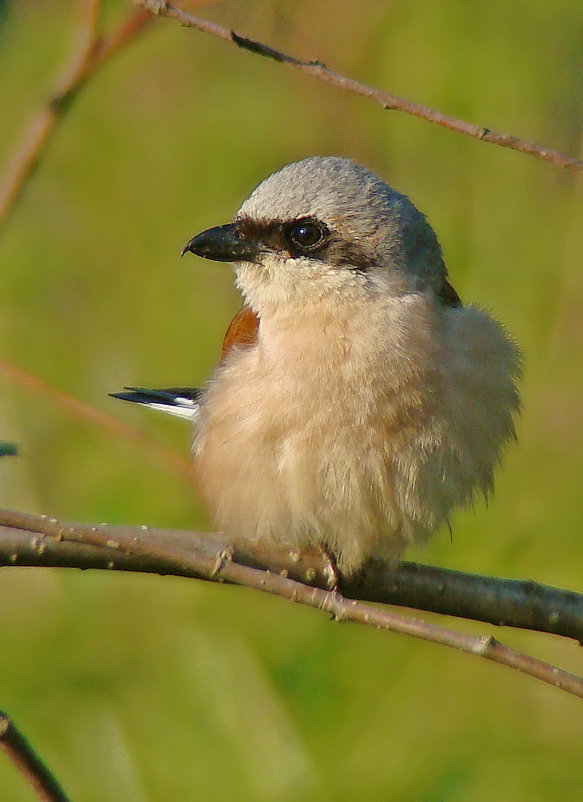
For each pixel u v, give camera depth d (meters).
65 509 11.40
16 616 10.76
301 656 10.49
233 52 13.33
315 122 12.93
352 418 7.88
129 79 13.70
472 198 12.05
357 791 9.81
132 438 9.98
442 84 12.30
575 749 10.05
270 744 10.01
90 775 9.95
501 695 10.32
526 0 12.24
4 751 5.98
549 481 10.92
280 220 8.23
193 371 12.45
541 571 10.55
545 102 12.11
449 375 7.96
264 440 7.99
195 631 10.66
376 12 12.68
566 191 11.77
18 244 13.08
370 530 8.02
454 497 8.12
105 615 10.78
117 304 12.85
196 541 7.85
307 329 8.06
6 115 13.26
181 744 10.08
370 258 8.16
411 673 10.42
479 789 9.81
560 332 11.34
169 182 13.30
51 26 13.44
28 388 10.60
